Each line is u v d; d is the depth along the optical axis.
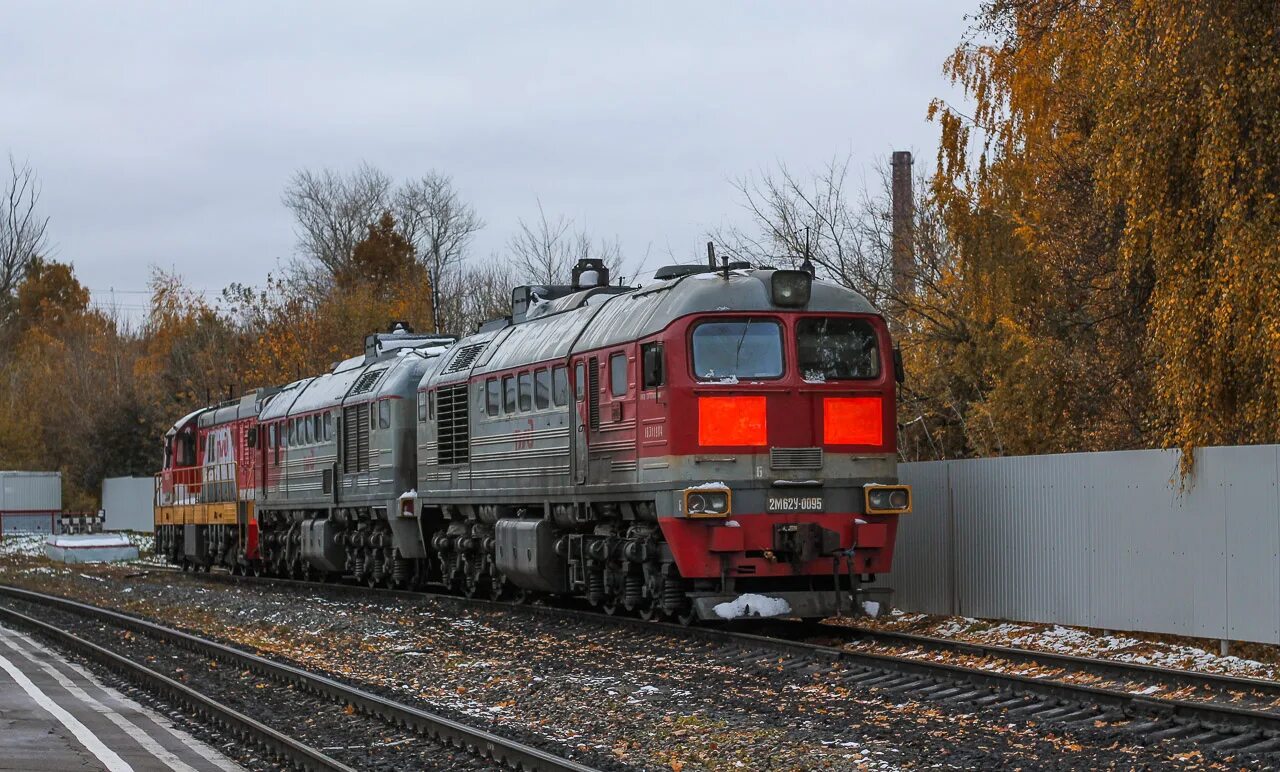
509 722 12.40
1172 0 15.34
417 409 26.25
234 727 12.07
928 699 12.33
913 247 29.22
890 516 17.45
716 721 11.76
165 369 66.62
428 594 25.33
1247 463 14.62
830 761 10.02
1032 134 21.80
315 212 81.12
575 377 19.67
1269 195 14.77
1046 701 11.73
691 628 17.34
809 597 17.02
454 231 78.56
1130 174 15.89
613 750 10.89
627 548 18.53
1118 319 21.98
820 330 17.59
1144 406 21.36
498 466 22.41
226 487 37.16
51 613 26.05
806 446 17.27
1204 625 15.09
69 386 71.44
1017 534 17.83
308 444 31.53
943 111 23.06
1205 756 9.65
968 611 18.73
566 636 18.38
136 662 16.83
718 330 17.30
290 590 30.42
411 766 10.60
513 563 21.67
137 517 62.59
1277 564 14.27
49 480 64.69
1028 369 22.58
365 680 15.55
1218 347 14.98
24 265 90.12
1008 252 22.80
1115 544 16.31
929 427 27.84
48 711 13.34
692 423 17.00
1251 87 14.79
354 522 29.75
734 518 16.97
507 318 24.53
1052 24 21.23
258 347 55.28
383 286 69.88
